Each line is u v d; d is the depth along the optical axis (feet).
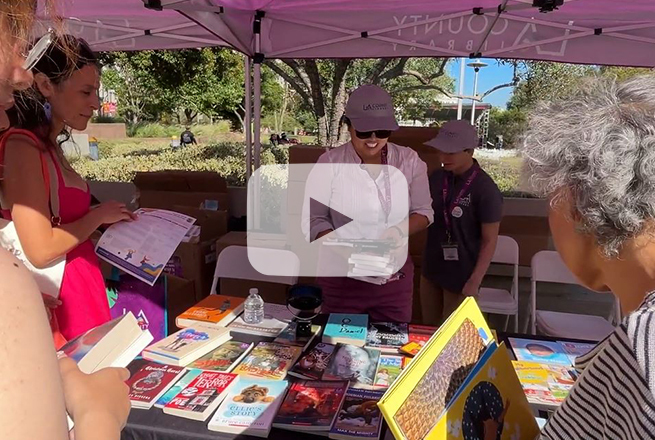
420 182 5.58
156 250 5.00
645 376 1.72
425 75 22.99
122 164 22.56
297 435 3.63
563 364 4.78
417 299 10.46
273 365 4.61
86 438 1.96
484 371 3.03
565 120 2.20
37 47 2.25
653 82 2.26
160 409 3.91
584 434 2.05
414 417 2.50
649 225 1.93
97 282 5.24
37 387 1.44
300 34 11.37
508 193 14.14
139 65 24.09
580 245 2.24
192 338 5.06
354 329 5.38
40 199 4.43
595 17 9.61
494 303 9.75
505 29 10.83
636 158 1.93
